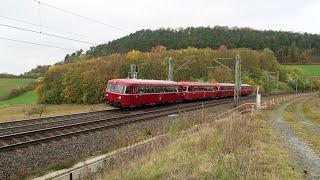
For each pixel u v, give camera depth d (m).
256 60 98.56
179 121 21.05
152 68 77.81
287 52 141.00
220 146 12.55
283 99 60.88
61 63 95.00
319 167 11.95
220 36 124.44
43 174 11.00
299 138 18.78
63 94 80.69
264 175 9.72
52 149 13.66
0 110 47.19
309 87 128.50
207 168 9.58
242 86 66.12
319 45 156.00
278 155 12.99
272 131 20.41
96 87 77.31
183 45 115.00
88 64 83.12
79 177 10.47
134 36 116.12
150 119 24.25
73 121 21.78
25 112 38.12
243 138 13.95
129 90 30.00
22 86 100.62
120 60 85.50
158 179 9.07
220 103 43.53
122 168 9.77
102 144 15.56
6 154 12.37
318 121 30.42
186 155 11.37
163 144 13.97
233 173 9.12
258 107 37.19
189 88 44.38
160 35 117.62
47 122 20.83
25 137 15.54
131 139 15.43
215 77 77.50
